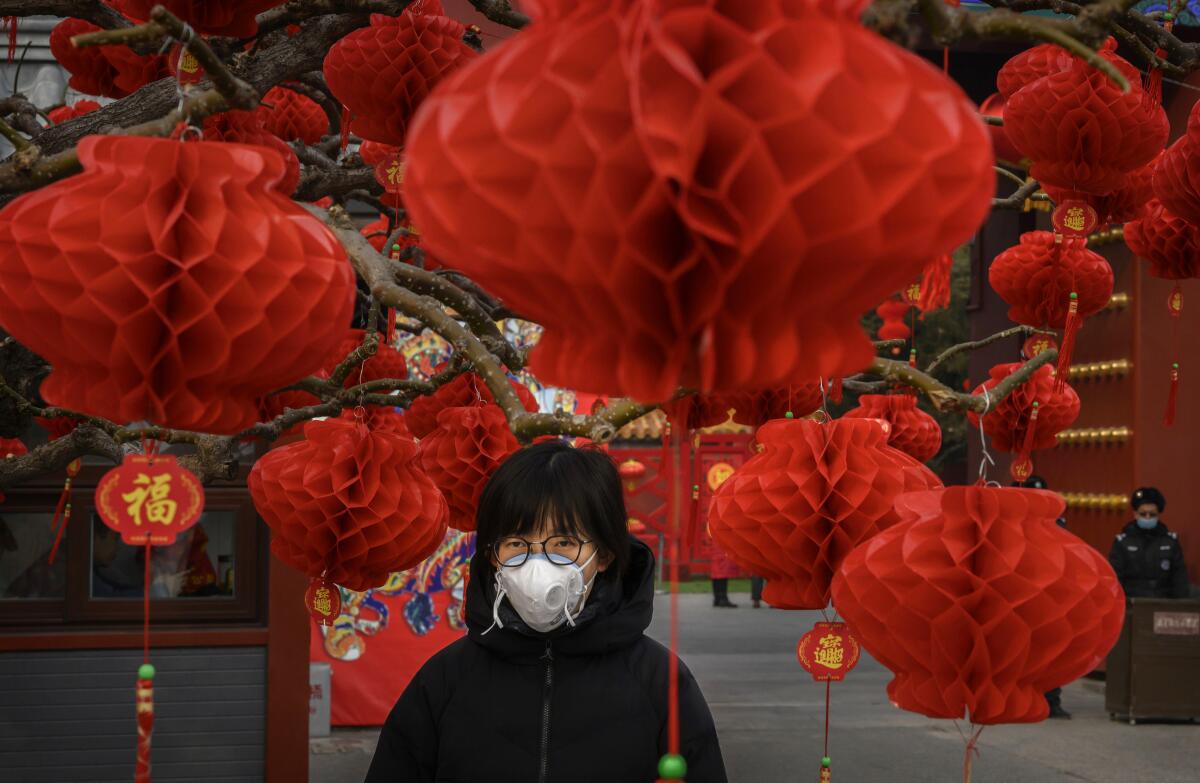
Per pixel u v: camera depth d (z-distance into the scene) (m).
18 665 4.35
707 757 1.96
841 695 8.72
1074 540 1.11
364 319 3.44
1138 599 7.71
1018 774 6.33
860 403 2.41
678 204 0.61
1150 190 1.85
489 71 0.67
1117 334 9.40
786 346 0.69
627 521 1.97
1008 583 1.07
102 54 2.10
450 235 0.68
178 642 4.48
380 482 1.59
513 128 0.63
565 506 1.88
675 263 0.66
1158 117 1.55
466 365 1.99
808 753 6.79
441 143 0.66
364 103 1.65
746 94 0.64
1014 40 0.90
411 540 1.62
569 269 0.65
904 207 0.66
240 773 4.54
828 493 1.40
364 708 6.75
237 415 0.95
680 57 0.61
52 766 4.38
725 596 15.30
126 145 0.90
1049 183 1.60
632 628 1.96
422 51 1.61
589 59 0.64
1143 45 1.57
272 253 0.90
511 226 0.66
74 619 4.41
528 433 1.31
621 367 0.68
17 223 0.87
